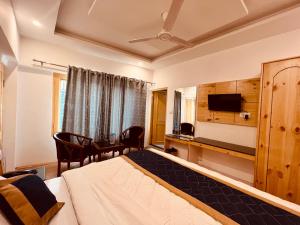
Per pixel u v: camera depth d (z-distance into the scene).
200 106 3.68
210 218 1.07
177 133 4.22
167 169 1.83
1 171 2.19
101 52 3.71
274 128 2.20
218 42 2.91
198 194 1.34
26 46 3.08
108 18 2.46
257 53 2.80
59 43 3.32
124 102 4.38
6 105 2.82
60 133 3.16
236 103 2.98
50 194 1.20
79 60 3.71
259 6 2.08
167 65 4.52
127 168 1.83
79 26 2.79
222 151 2.80
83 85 3.65
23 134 3.19
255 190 1.45
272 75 2.23
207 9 2.13
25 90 3.18
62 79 3.60
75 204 1.22
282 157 2.12
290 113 2.07
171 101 4.45
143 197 1.30
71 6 2.26
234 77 3.10
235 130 3.06
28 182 1.12
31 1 2.00
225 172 3.19
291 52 2.44
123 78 4.34
